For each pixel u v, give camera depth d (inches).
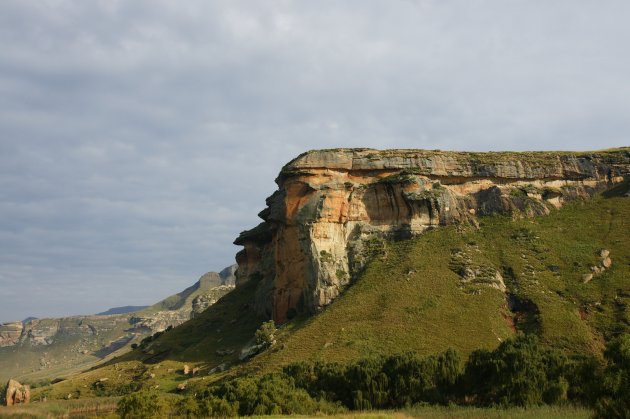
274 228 5255.9
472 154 5123.0
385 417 2167.8
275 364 3385.8
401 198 4744.1
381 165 4889.3
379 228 4709.6
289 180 4842.5
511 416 2022.6
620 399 1676.9
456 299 3799.2
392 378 2748.5
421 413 2269.9
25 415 3312.0
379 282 4126.5
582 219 4655.5
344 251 4601.4
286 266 4712.1
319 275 4360.2
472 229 4621.1
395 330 3508.9
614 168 5093.5
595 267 4055.1
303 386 2910.9
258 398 2635.3
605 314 3617.1
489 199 4835.1
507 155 5132.9
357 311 3841.0
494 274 4057.6
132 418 2258.9
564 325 3499.0
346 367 2918.3
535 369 2501.2
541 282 3998.5
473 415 2132.1
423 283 3998.5
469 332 3435.0
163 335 5684.1
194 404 2583.7
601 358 3061.0
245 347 4293.8
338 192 4724.4
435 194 4729.3
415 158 4945.9
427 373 2711.6
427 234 4596.5
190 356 4633.4
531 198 4842.5
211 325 5472.4
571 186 5002.5
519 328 3624.5
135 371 4596.5
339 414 2409.0
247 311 5492.1
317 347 3501.5
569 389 2436.0
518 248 4365.2
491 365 2610.7
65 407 3548.2
